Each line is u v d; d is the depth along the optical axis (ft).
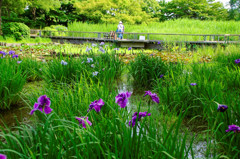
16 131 6.74
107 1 81.82
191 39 48.29
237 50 20.39
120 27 51.88
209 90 8.23
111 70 12.71
